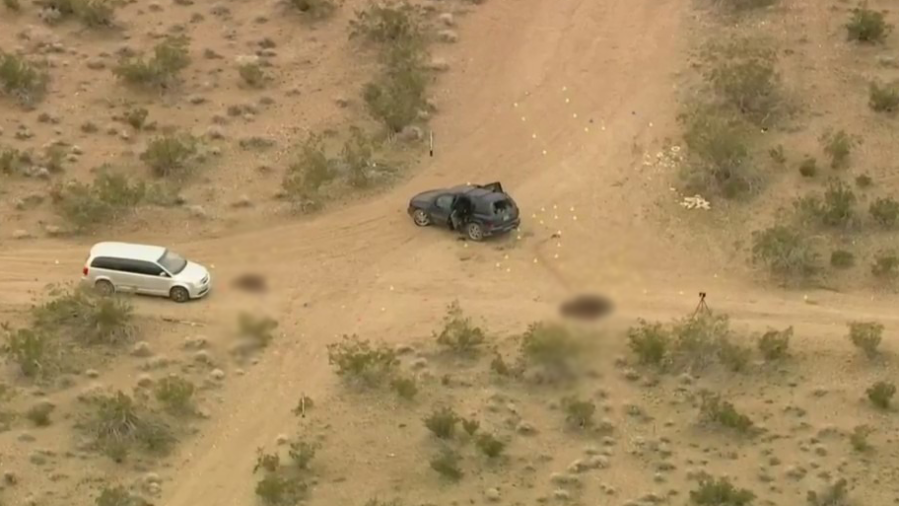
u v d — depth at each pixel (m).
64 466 147.38
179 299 175.88
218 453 151.75
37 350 160.38
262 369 165.25
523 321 173.88
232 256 186.88
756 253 186.50
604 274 184.38
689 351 166.00
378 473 149.12
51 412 155.12
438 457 150.62
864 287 182.25
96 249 177.00
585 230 193.00
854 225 191.75
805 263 184.12
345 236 191.75
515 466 150.38
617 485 148.00
